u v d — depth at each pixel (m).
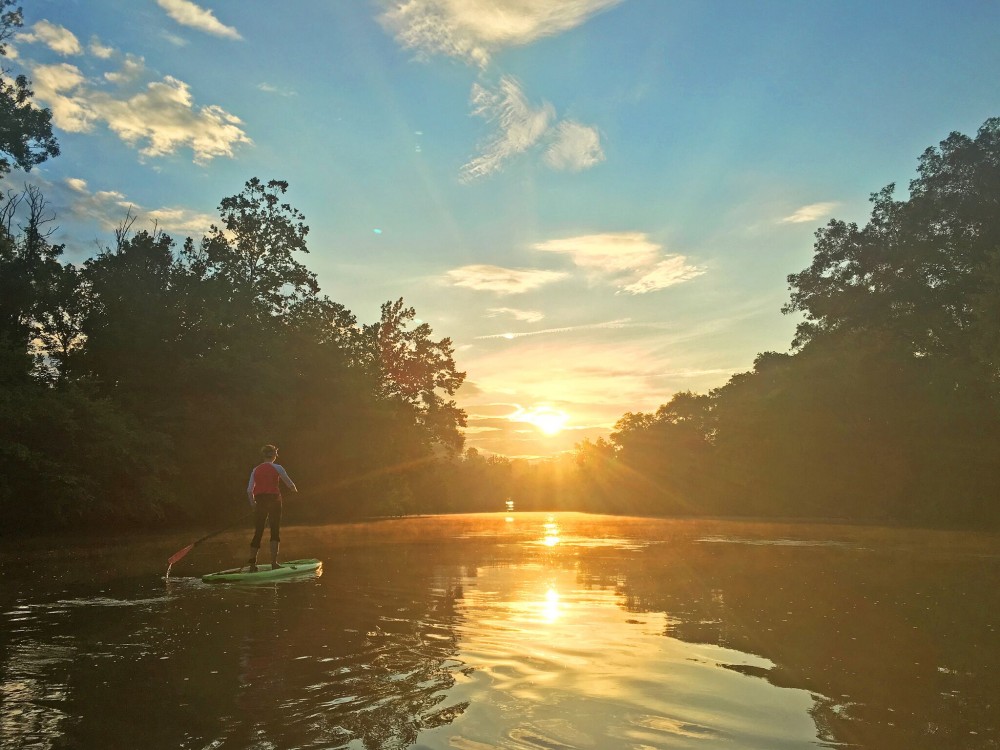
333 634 6.41
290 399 36.03
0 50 28.28
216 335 33.66
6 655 5.54
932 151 41.19
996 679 5.02
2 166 27.88
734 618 7.43
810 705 4.40
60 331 34.09
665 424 86.69
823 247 46.28
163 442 26.94
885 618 7.47
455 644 6.02
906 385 40.25
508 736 3.82
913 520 39.44
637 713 4.21
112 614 7.43
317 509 42.03
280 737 3.78
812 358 47.22
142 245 35.19
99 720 4.04
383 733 3.85
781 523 36.47
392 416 42.06
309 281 40.09
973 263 37.41
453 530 27.28
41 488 21.98
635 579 10.94
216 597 8.75
